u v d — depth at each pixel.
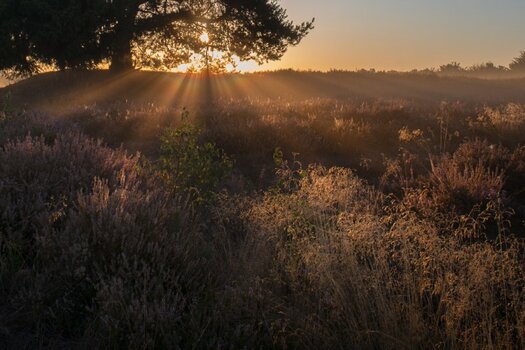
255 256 3.90
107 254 3.60
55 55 26.58
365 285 3.34
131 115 12.43
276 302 3.36
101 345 2.96
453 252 3.51
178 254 3.69
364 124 10.96
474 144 7.79
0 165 4.89
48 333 3.13
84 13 24.66
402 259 3.73
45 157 5.13
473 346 2.76
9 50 25.45
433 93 26.12
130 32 27.11
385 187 6.85
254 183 7.40
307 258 3.60
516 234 4.89
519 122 10.17
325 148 9.34
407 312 3.11
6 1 24.11
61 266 3.46
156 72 32.22
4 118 7.93
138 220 4.05
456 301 3.14
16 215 4.05
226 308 3.22
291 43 30.84
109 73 29.98
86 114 13.68
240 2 28.89
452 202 5.62
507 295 3.29
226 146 9.07
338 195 5.53
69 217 4.06
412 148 9.27
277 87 28.19
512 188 6.35
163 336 2.93
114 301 3.02
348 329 3.07
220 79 30.89
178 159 5.92
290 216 4.50
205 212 5.29
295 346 3.00
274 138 9.37
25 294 3.29
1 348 2.96
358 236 3.93
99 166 5.39
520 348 2.89
